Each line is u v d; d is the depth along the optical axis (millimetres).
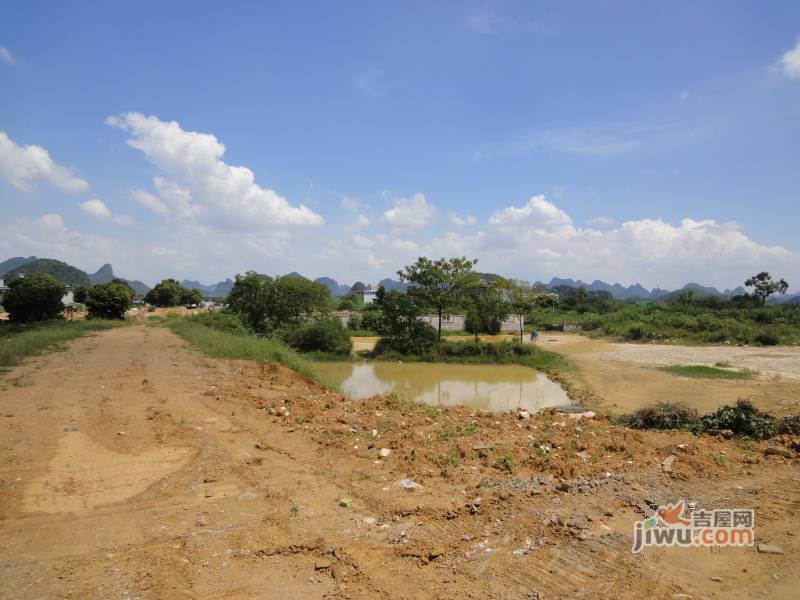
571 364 27828
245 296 36031
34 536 5312
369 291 86375
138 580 4492
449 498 6469
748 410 10844
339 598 4289
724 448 8938
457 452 8438
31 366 16734
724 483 7164
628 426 11484
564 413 13531
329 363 29688
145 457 7855
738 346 38156
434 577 4625
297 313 35250
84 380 14055
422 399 18594
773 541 5418
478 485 6926
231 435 9250
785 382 19688
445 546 5207
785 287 73750
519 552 5098
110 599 4184
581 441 9172
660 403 11992
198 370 16547
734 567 4895
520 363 29188
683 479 7258
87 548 5078
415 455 8023
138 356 19781
